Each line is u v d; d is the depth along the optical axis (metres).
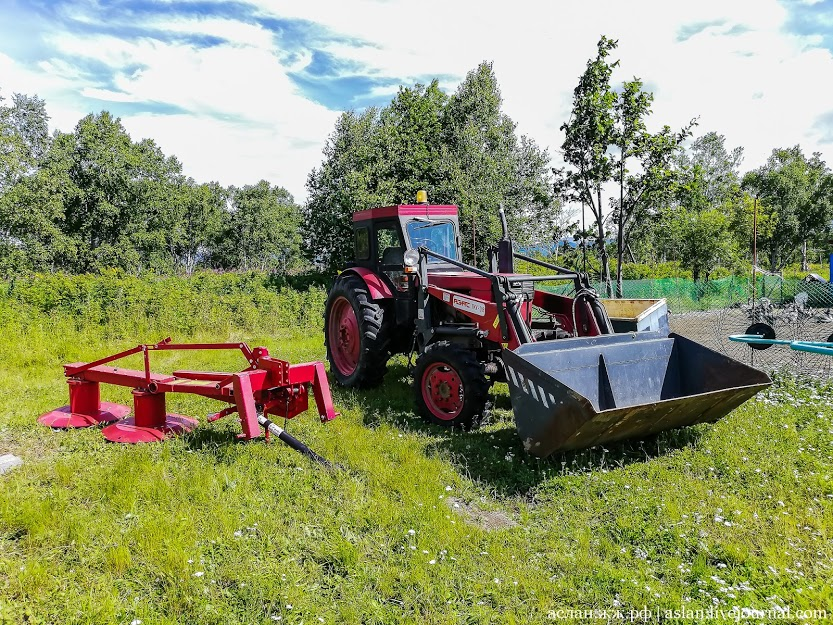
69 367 5.40
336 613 2.78
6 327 9.58
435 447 4.85
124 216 39.84
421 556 3.21
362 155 15.95
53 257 33.69
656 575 3.13
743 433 5.06
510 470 4.45
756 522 3.58
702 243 21.95
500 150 18.05
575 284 5.72
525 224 17.42
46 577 2.93
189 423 5.20
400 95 17.52
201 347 4.89
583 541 3.41
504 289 5.24
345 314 7.58
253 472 4.27
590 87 10.53
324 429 5.24
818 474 4.19
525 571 3.13
